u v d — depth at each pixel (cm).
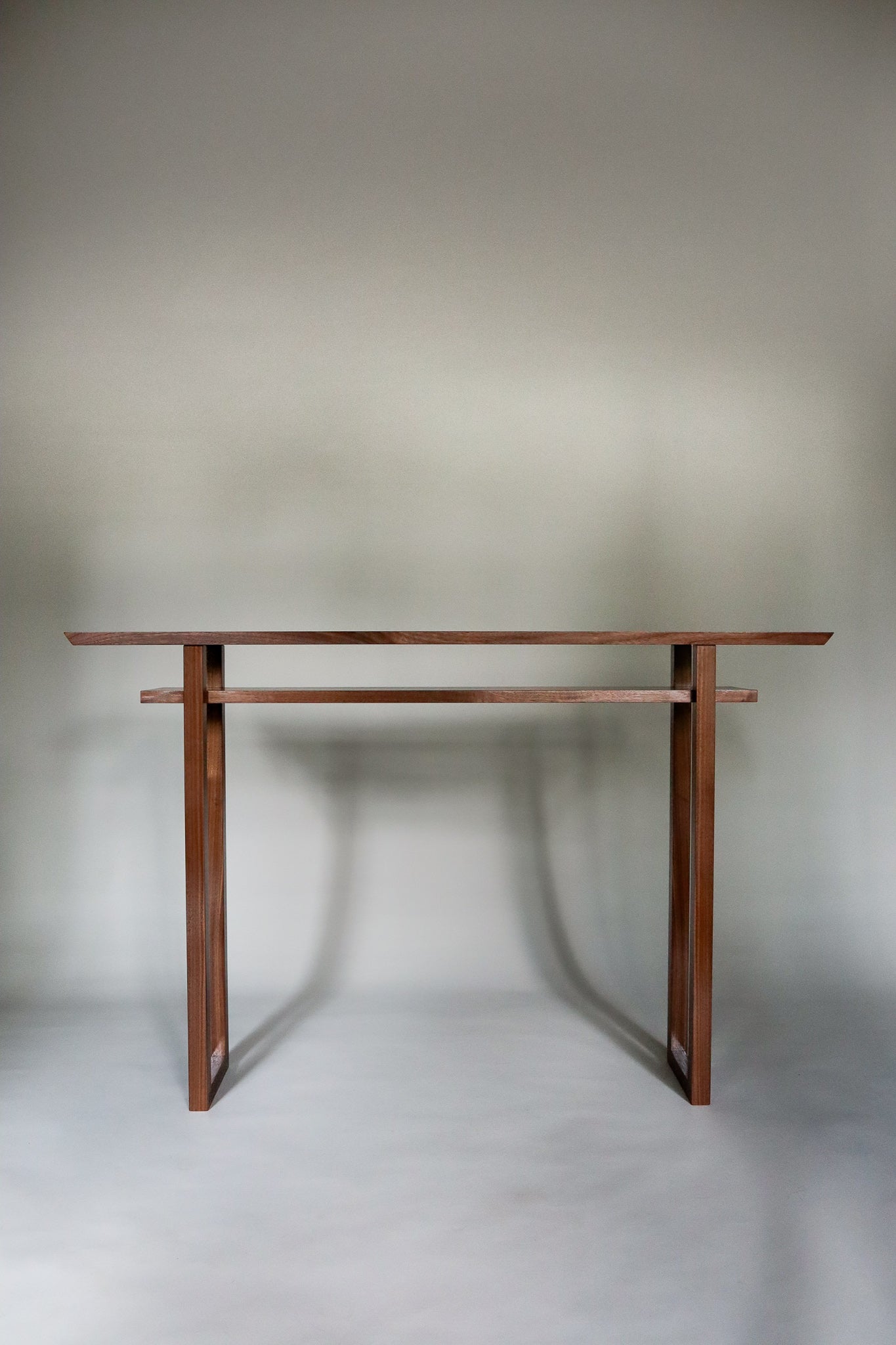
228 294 284
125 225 283
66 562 283
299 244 284
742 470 289
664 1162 180
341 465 285
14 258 282
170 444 283
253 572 284
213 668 211
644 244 287
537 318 286
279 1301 140
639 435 288
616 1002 270
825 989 279
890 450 291
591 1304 139
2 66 282
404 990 280
